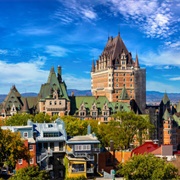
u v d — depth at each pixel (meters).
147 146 134.25
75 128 147.25
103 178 114.06
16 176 89.06
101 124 176.62
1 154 101.81
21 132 117.62
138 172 91.06
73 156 119.75
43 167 115.69
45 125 125.62
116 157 132.12
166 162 100.56
